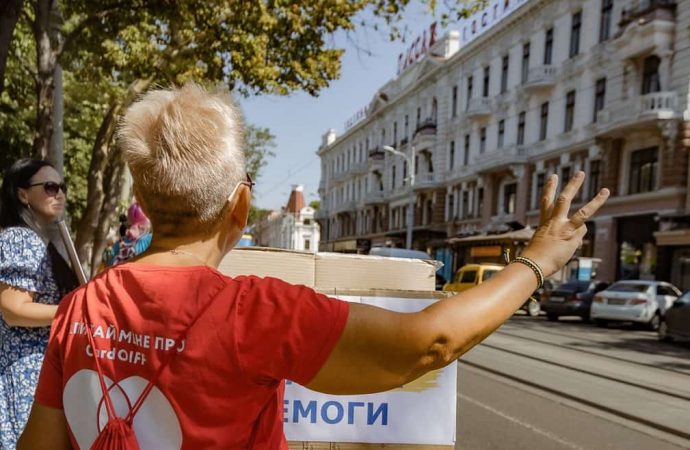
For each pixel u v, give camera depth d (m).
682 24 18.34
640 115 18.91
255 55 8.74
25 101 12.38
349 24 9.16
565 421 5.34
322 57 9.56
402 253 18.39
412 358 0.99
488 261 22.22
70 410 1.01
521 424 5.22
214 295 1.01
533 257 1.13
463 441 4.71
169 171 1.05
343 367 0.99
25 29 10.23
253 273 2.02
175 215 1.09
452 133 35.03
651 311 14.10
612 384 7.02
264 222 116.06
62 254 2.19
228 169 1.10
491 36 30.09
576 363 8.52
